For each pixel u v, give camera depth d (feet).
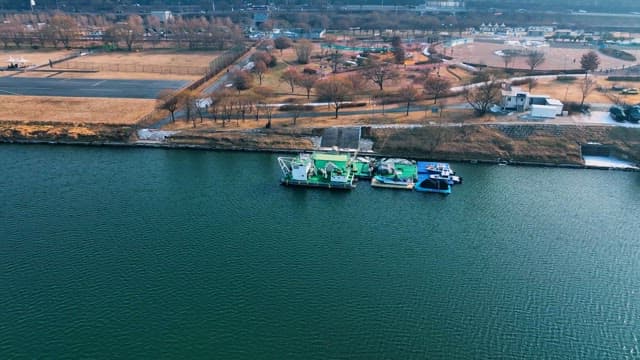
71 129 589.73
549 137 554.87
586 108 619.26
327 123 592.60
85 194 454.40
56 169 505.66
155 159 532.32
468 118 598.34
